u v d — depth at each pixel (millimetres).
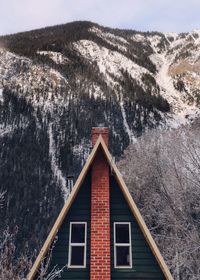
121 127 113375
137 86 151625
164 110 133000
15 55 154750
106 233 12188
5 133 103188
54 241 11586
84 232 12852
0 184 77562
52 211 68812
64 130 110125
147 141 51375
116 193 13172
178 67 174625
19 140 100688
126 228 12859
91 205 12734
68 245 12359
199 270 20328
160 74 179125
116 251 12641
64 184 84312
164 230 25266
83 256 12570
